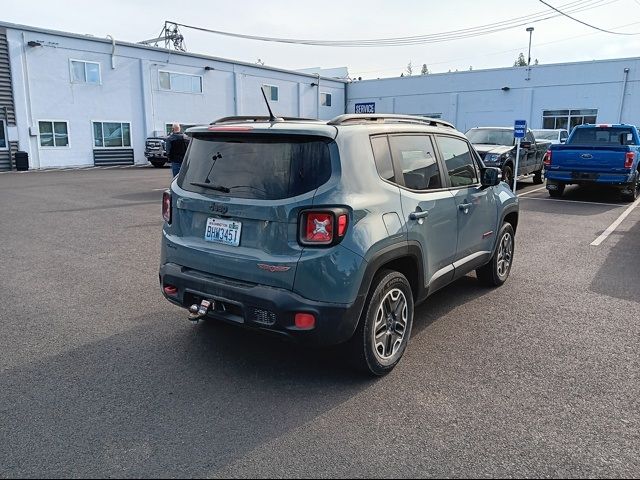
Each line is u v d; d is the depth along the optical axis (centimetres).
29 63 2398
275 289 335
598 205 1287
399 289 389
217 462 279
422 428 311
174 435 304
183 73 3053
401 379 375
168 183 1791
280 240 335
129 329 468
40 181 1855
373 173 366
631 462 279
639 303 545
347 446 293
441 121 492
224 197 362
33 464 277
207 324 479
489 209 534
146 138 2898
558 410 332
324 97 3984
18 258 730
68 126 2580
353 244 336
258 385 365
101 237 874
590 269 680
